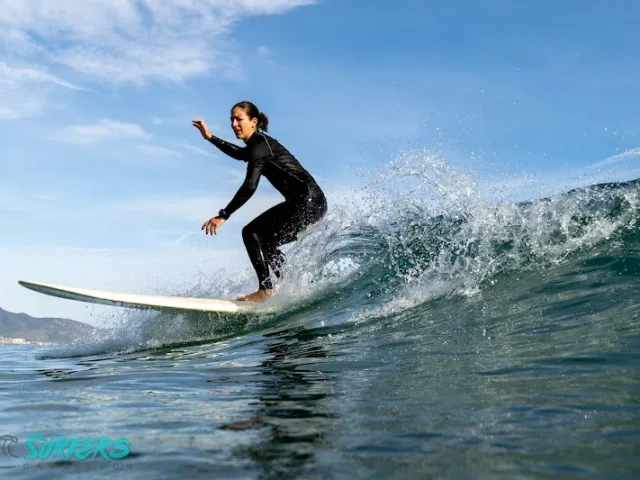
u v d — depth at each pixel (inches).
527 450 55.0
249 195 215.2
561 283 160.9
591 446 54.9
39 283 209.9
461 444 58.2
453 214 224.7
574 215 202.1
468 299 169.6
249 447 60.3
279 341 168.2
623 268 159.6
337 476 50.2
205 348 179.3
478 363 103.0
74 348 226.1
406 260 215.2
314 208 222.5
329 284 224.2
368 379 99.1
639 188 202.4
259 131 225.8
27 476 54.5
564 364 93.8
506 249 197.3
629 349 98.1
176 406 85.7
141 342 215.9
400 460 54.0
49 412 85.5
